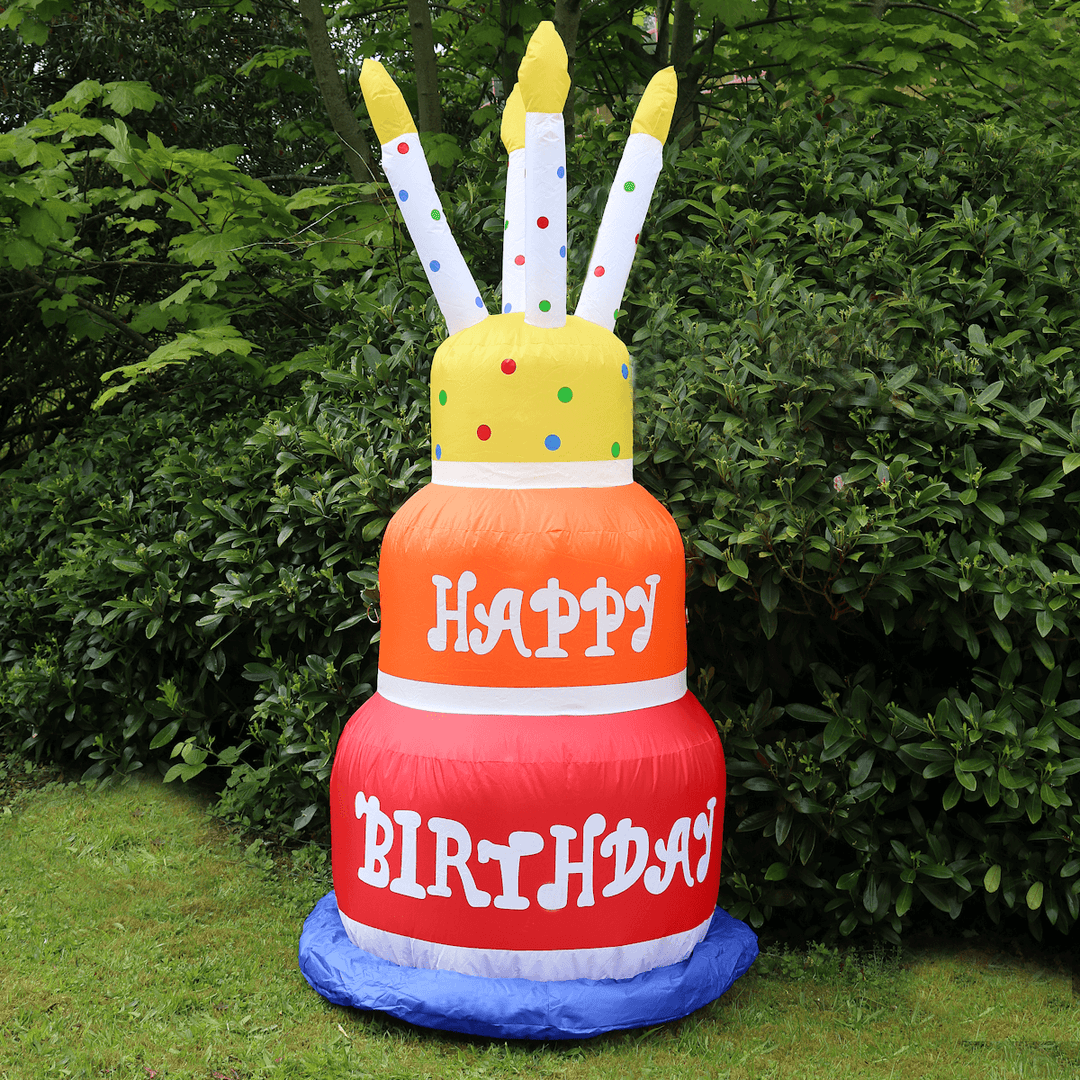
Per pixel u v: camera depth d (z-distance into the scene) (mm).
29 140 5527
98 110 7707
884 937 3453
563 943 2783
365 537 3703
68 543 5355
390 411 4090
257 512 4270
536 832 2742
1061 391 3338
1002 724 3133
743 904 3443
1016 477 3365
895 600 3182
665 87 3125
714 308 3984
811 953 3387
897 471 3227
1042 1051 2889
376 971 2893
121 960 3262
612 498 2961
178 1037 2859
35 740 4918
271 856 4062
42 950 3309
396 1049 2834
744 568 3166
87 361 8164
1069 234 4055
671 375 3664
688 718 3023
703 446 3379
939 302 3729
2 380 8195
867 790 3238
